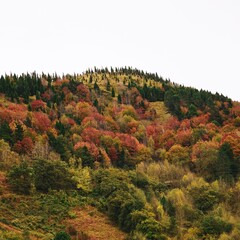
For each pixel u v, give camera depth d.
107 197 71.38
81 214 65.00
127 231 61.53
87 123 124.38
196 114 152.38
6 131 91.06
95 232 59.69
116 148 104.25
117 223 64.12
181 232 59.62
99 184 75.31
